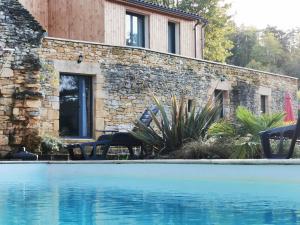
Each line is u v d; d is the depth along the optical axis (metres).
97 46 15.42
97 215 4.46
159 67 16.91
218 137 10.55
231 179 6.74
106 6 18.14
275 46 62.66
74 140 14.72
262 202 5.07
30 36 13.70
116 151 14.81
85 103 15.46
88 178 8.63
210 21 35.03
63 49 14.73
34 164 9.61
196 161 7.26
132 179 7.98
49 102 14.35
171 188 6.57
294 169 5.91
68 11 18.78
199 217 4.27
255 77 20.84
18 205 5.20
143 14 19.69
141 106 16.30
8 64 13.36
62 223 4.05
